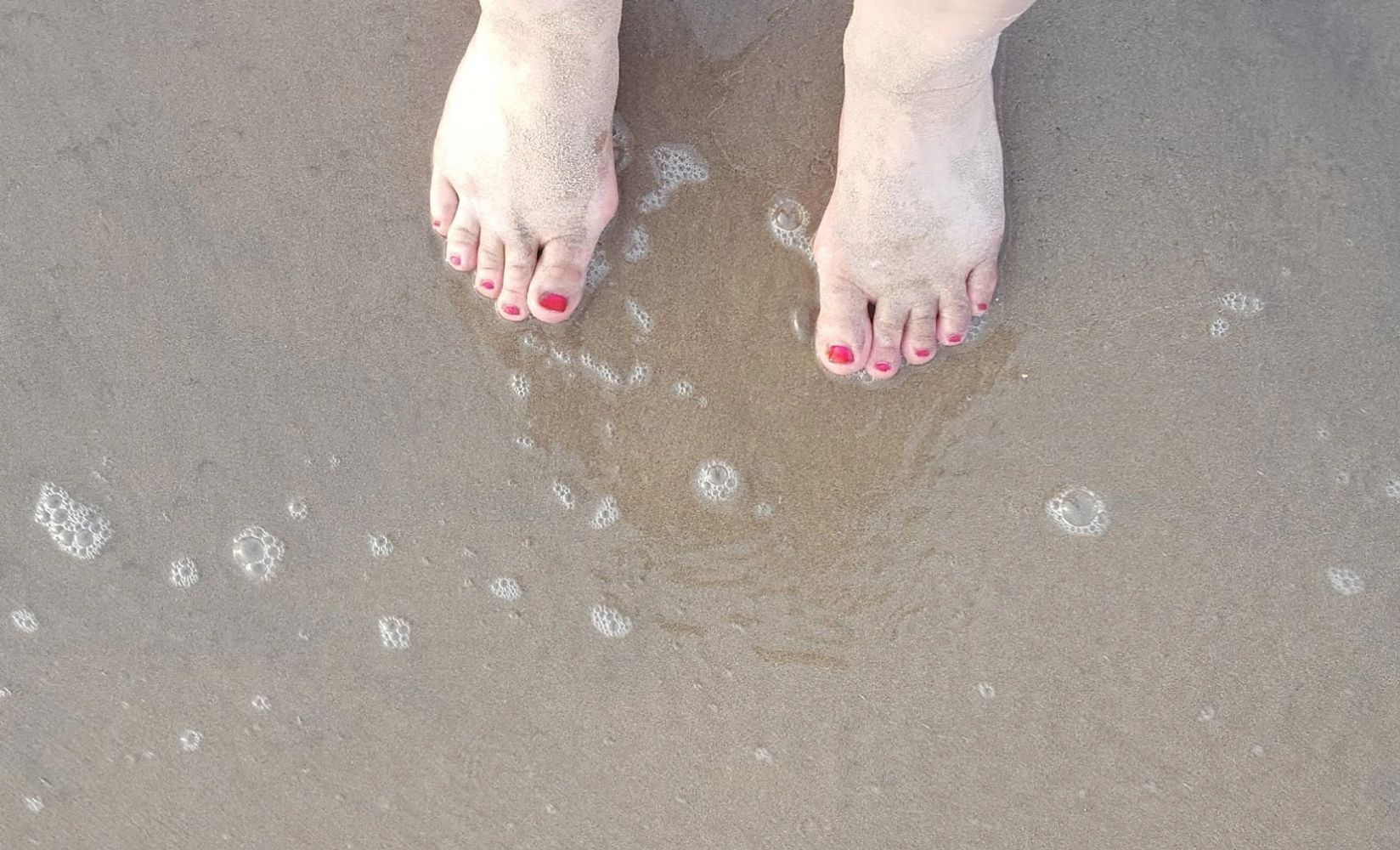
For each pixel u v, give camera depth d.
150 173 1.25
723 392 1.24
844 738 1.24
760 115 1.25
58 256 1.25
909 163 1.20
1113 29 1.24
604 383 1.24
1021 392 1.24
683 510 1.24
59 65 1.25
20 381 1.25
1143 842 1.23
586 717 1.24
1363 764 1.23
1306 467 1.23
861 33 1.16
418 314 1.25
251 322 1.25
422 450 1.24
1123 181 1.24
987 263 1.23
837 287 1.23
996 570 1.24
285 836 1.24
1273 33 1.24
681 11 1.25
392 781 1.24
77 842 1.24
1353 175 1.24
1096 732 1.23
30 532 1.24
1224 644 1.23
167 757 1.24
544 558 1.24
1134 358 1.24
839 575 1.24
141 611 1.24
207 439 1.24
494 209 1.23
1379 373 1.23
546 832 1.24
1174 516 1.24
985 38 1.13
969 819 1.23
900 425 1.24
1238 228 1.24
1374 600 1.23
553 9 1.17
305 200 1.25
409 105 1.25
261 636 1.24
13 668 1.24
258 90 1.25
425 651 1.24
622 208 1.25
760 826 1.24
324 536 1.24
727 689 1.24
